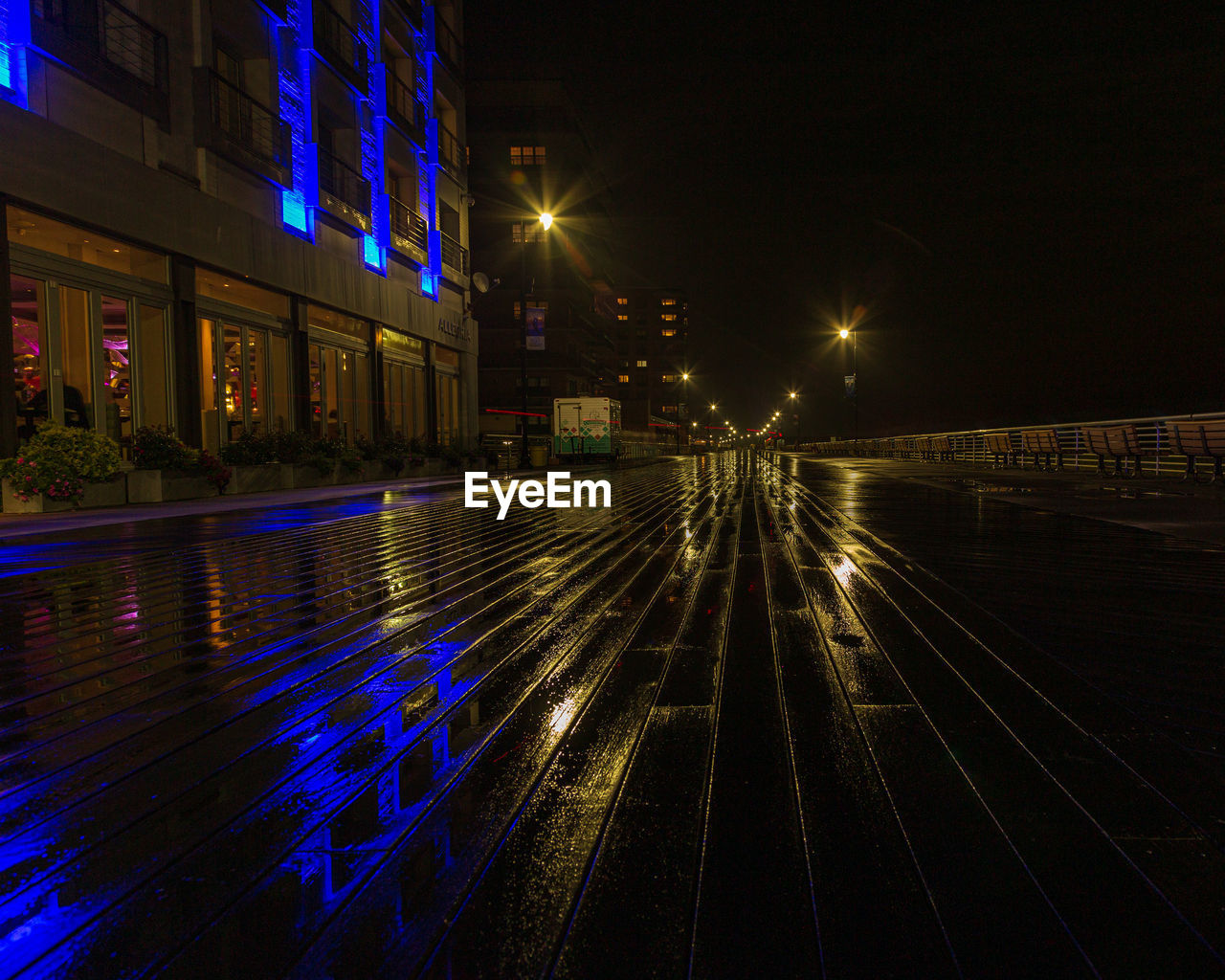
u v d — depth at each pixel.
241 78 19.00
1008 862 1.86
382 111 25.52
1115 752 2.53
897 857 1.90
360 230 24.09
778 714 2.92
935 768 2.42
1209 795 2.21
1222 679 3.30
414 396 29.27
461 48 33.72
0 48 11.98
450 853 1.94
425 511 11.89
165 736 2.78
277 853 1.95
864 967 1.49
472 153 66.69
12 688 3.34
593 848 1.96
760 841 1.97
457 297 33.16
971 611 4.66
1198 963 1.50
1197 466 17.48
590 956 1.54
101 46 14.09
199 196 16.44
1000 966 1.49
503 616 4.66
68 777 2.43
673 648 3.89
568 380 68.88
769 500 13.54
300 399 20.66
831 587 5.47
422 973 1.49
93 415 13.98
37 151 12.32
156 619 4.64
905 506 11.55
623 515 11.06
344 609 4.91
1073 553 6.77
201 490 14.95
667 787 2.31
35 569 6.46
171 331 15.81
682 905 1.70
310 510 12.10
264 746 2.67
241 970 1.50
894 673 3.43
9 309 11.91
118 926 1.66
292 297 20.52
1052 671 3.44
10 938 1.62
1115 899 1.71
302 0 21.03
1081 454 20.77
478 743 2.68
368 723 2.90
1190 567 6.07
